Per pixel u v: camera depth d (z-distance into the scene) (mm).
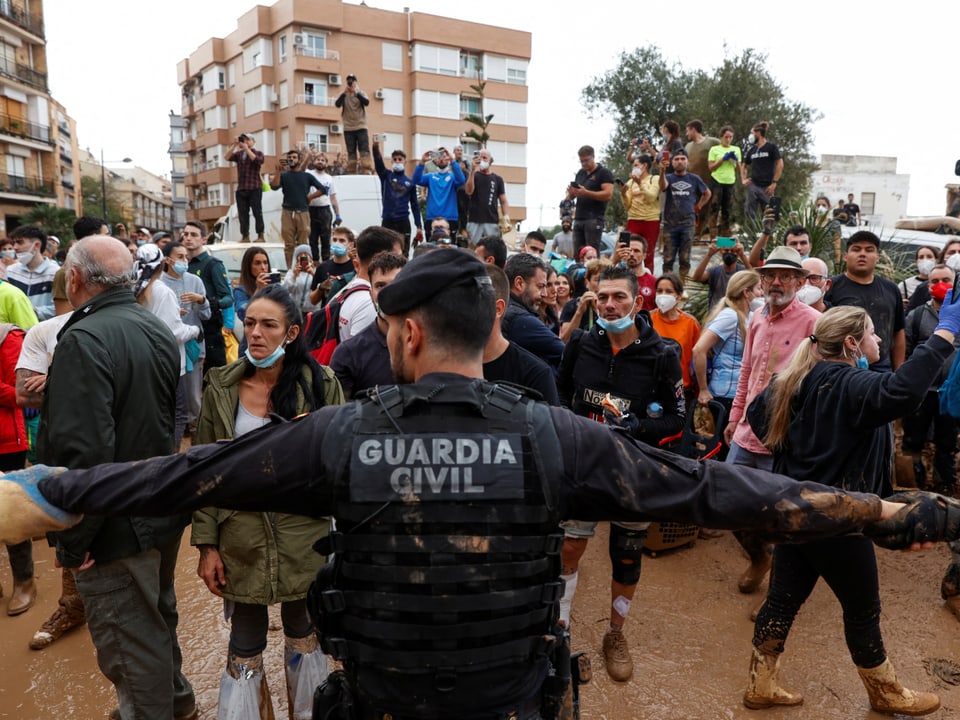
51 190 40625
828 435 3066
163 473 1432
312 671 2859
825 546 2953
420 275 1479
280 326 2701
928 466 6102
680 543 4781
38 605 4180
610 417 3469
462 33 44062
